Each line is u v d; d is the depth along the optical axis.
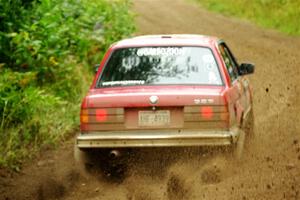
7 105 19.62
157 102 15.12
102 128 15.36
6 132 18.86
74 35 28.70
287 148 18.17
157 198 14.33
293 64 37.22
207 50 16.48
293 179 14.99
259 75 33.31
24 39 23.67
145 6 80.44
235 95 16.27
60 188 15.69
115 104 15.31
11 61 23.38
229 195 14.02
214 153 15.26
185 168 15.40
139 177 15.88
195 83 15.89
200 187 14.76
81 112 15.55
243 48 45.38
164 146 15.02
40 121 19.97
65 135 20.50
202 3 80.88
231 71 17.38
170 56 16.48
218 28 59.16
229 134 14.90
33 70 23.55
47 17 25.62
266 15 63.16
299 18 58.28
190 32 55.91
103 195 14.95
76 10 31.69
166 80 16.02
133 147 15.14
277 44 47.50
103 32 32.03
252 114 19.91
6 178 16.56
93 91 16.12
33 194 15.36
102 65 16.62
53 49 25.00
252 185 14.63
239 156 15.49
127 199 14.45
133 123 15.28
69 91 24.23
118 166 16.17
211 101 15.05
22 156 18.20
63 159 18.23
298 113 23.36
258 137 19.67
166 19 66.88
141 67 16.36
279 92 28.08
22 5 25.23
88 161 15.83
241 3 70.62
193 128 15.09
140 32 54.66
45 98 20.86
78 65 27.91
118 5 38.88
